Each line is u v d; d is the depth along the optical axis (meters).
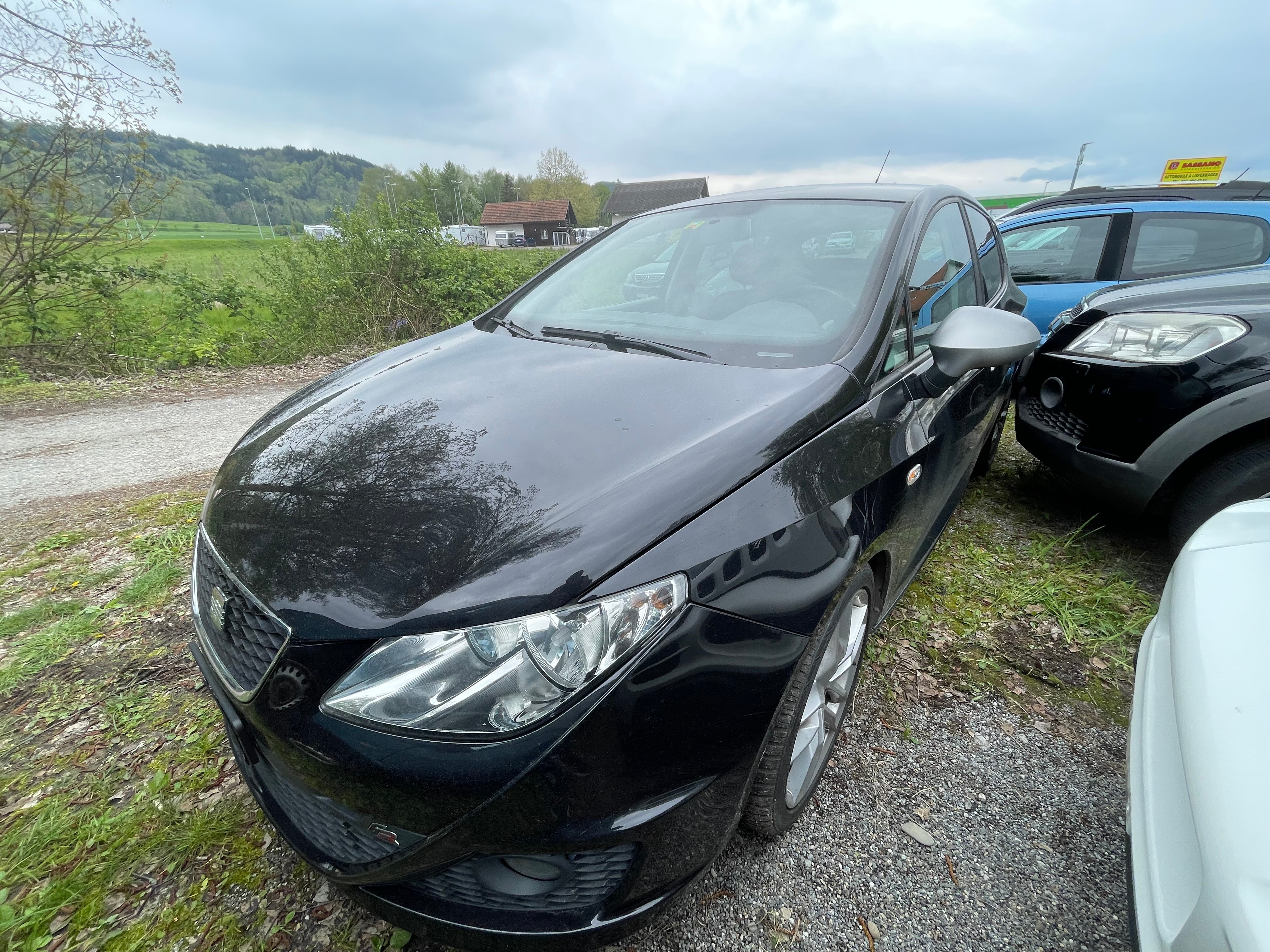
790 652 1.32
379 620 1.12
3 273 7.25
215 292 8.99
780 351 1.88
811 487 1.45
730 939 1.47
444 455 1.47
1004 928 1.50
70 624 2.54
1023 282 5.04
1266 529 1.45
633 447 1.43
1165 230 4.51
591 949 1.23
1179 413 2.45
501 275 10.07
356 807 1.16
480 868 1.20
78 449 4.73
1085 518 3.35
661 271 2.44
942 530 2.60
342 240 9.43
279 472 1.54
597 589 1.13
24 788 1.85
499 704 1.08
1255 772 0.97
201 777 1.88
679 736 1.17
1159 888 1.05
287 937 1.47
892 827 1.74
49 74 6.61
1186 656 1.25
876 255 2.11
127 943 1.46
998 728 2.08
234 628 1.30
